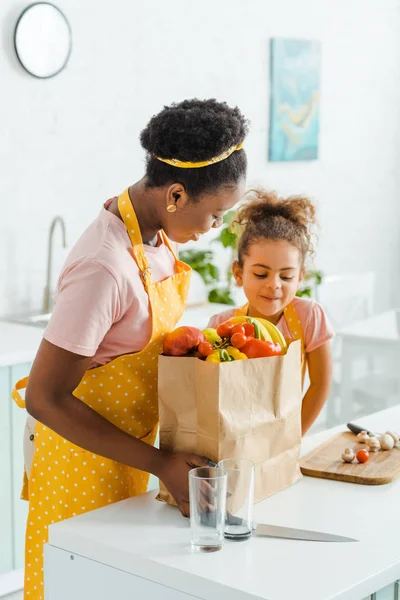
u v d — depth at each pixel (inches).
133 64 153.0
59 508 67.9
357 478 66.9
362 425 81.8
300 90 183.5
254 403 61.5
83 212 148.6
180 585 51.9
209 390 58.8
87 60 145.9
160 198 63.1
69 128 144.7
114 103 151.0
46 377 60.3
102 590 56.2
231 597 49.6
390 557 53.6
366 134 203.5
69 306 60.3
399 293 219.1
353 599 49.9
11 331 127.9
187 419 60.6
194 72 163.5
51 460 68.0
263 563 52.6
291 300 81.0
